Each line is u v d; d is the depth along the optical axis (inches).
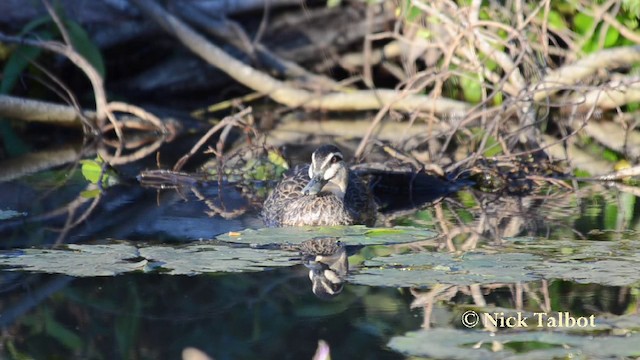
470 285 409.1
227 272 442.6
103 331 370.9
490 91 767.1
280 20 870.4
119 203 566.9
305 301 400.2
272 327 370.3
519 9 659.4
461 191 603.8
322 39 868.6
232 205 567.5
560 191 593.3
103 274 418.9
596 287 407.2
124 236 493.4
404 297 402.3
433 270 421.7
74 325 378.9
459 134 733.3
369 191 565.9
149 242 480.7
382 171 610.5
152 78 866.8
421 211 553.3
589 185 604.4
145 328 374.3
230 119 634.2
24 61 776.9
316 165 532.7
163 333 368.8
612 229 493.0
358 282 406.6
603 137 725.3
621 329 351.9
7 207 553.9
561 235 483.2
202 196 589.0
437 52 778.8
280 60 861.2
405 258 442.3
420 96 791.7
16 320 383.2
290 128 795.4
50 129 780.0
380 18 846.5
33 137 755.4
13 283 426.0
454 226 512.1
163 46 866.8
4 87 769.6
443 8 717.9
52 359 347.9
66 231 502.9
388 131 764.0
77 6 829.8
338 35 863.7
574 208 545.0
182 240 484.4
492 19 713.6
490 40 682.8
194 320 383.2
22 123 788.0
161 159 684.1
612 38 729.6
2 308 396.8
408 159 615.5
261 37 874.8
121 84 868.0
